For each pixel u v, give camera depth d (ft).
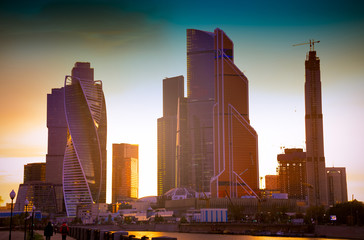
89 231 269.23
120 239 199.21
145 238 184.55
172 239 163.02
